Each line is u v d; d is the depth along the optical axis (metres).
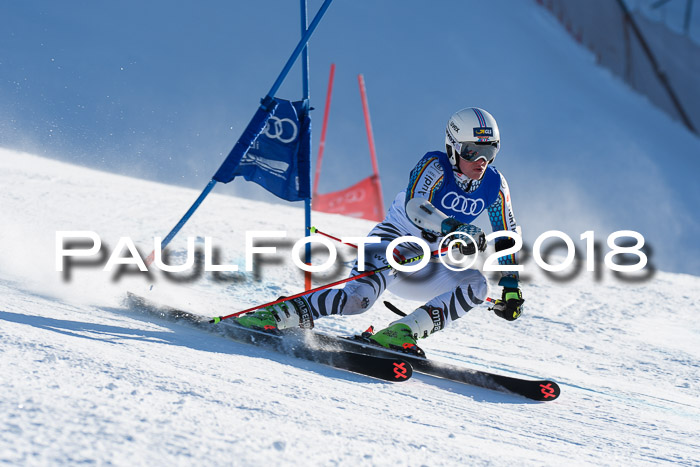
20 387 6.14
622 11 111.12
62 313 11.09
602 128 94.94
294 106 15.44
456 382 12.24
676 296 26.97
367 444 6.65
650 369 17.36
